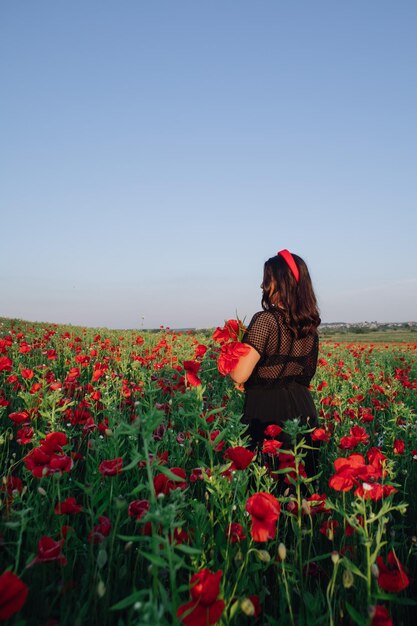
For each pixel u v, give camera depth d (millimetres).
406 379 8055
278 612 2174
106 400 3877
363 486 1932
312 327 3186
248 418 3236
